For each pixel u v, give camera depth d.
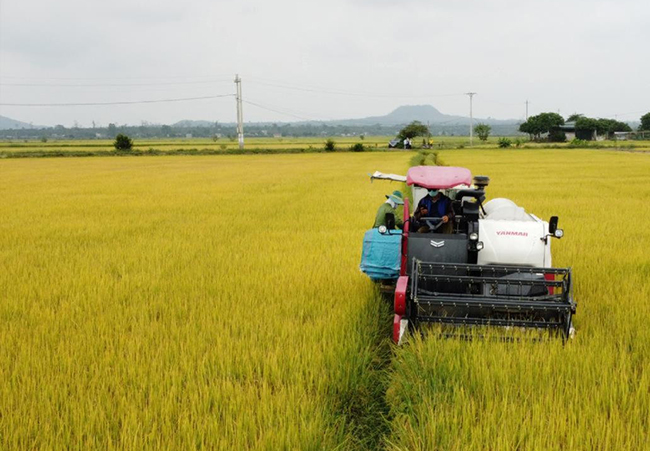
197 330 6.91
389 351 6.75
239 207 20.38
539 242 7.20
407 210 7.31
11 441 4.45
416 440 4.48
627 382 5.17
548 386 5.15
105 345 6.52
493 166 44.00
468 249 6.96
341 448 4.65
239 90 88.00
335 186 29.09
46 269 10.59
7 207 21.06
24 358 5.98
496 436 4.46
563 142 123.06
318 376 5.59
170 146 121.19
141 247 12.80
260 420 4.71
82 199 23.80
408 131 117.44
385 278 8.17
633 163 47.34
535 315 6.84
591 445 4.33
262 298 8.32
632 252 11.23
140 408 4.94
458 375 5.45
